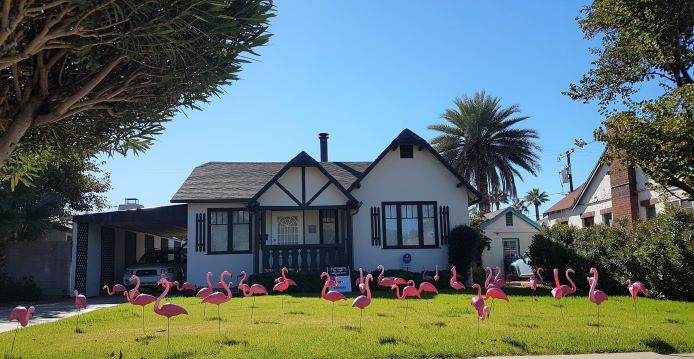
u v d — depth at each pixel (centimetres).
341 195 1927
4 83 696
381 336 861
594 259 1723
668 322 1025
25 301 1906
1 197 1794
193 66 684
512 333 888
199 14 617
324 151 2470
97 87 696
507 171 3153
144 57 668
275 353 753
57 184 2486
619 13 988
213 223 1998
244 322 1046
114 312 1236
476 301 898
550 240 1927
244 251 1983
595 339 844
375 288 1822
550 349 789
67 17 595
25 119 666
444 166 2081
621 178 2128
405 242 2034
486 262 3161
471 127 3131
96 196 2798
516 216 3250
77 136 783
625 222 1780
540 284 1958
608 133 1016
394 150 2086
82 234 2106
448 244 2019
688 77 1053
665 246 1452
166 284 955
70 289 2034
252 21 671
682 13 909
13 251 2083
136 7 571
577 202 2636
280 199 1916
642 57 1047
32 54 605
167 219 2058
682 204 1825
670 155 858
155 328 991
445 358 753
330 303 1365
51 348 823
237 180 2136
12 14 575
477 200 2188
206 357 733
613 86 1127
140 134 786
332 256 1894
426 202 2061
